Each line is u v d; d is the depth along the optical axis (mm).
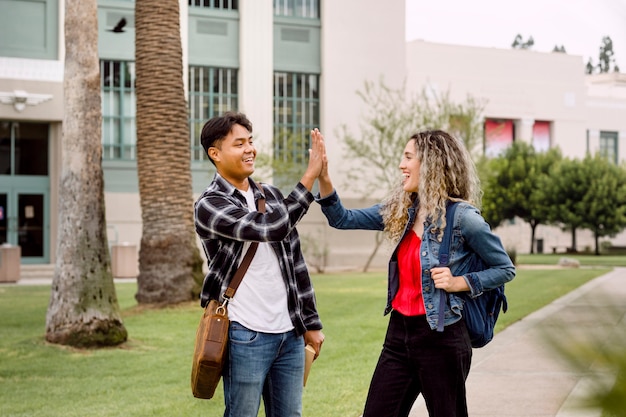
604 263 31250
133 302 15930
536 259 34719
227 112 3930
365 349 10258
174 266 14086
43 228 26422
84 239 10469
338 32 29844
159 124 14234
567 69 48094
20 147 26203
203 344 3695
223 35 28188
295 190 3742
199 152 27766
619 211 39594
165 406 7215
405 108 32250
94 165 10523
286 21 29266
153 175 14195
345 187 29656
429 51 43719
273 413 3928
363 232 29969
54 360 9609
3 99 24953
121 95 26578
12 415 6906
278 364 3887
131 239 26516
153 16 14500
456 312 3705
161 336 11312
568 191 41000
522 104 46625
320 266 29109
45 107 25766
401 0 30672
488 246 3707
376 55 30422
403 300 3881
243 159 3875
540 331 1135
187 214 14336
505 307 3877
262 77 28359
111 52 26500
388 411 3920
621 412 1061
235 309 3752
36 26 25828
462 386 3797
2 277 22438
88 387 8164
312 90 29797
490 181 41188
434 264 3729
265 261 3791
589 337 1099
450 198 3818
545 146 48156
